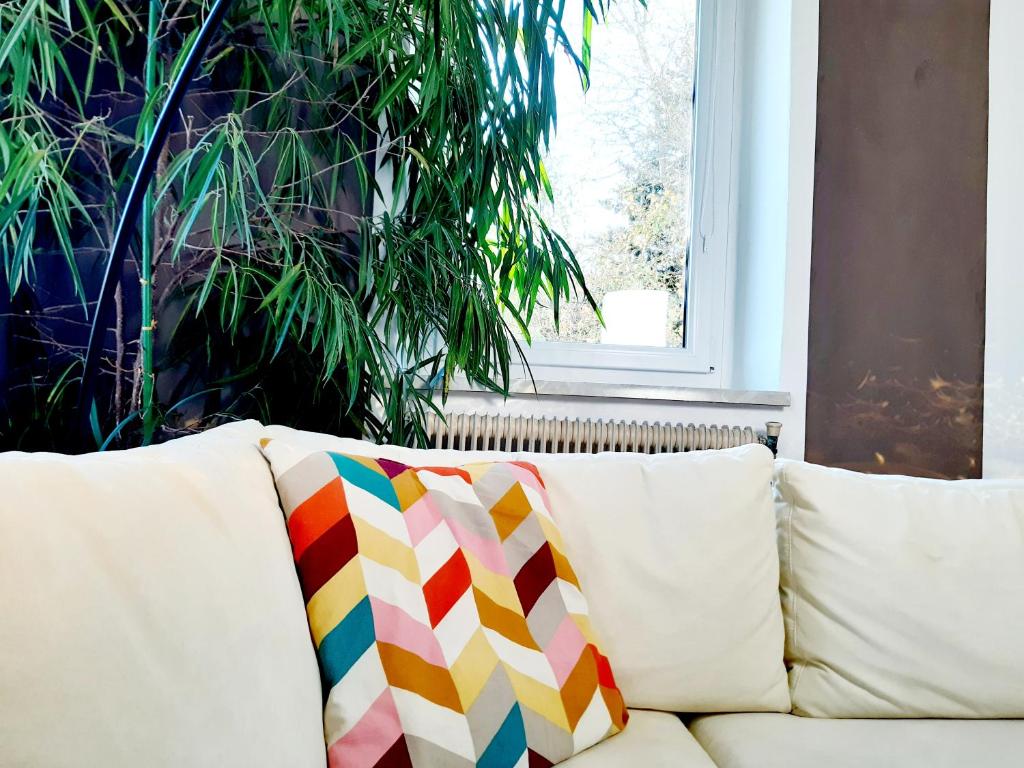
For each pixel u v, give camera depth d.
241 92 1.90
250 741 0.73
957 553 1.26
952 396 2.71
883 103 2.71
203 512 0.83
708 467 1.28
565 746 0.97
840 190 2.67
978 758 1.06
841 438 2.65
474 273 2.03
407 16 1.76
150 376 1.63
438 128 1.87
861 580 1.25
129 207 1.25
